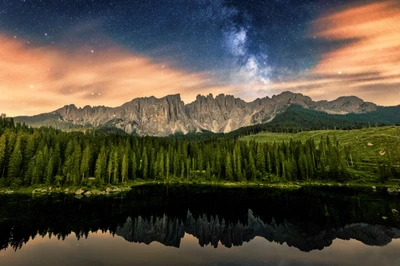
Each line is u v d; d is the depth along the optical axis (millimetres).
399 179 117188
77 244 39031
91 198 82938
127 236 44156
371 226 49562
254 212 64250
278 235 45094
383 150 164750
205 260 32844
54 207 65875
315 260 33062
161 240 42125
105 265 30578
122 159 121812
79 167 108625
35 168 97875
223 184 122250
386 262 32094
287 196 87812
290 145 151750
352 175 127125
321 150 149000
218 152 139625
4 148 100188
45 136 131250
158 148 154625
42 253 34625
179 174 140000
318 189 104750
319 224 51656
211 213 63844
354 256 34344
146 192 98625
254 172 128250
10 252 34719
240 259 33281
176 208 69688
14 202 70688
